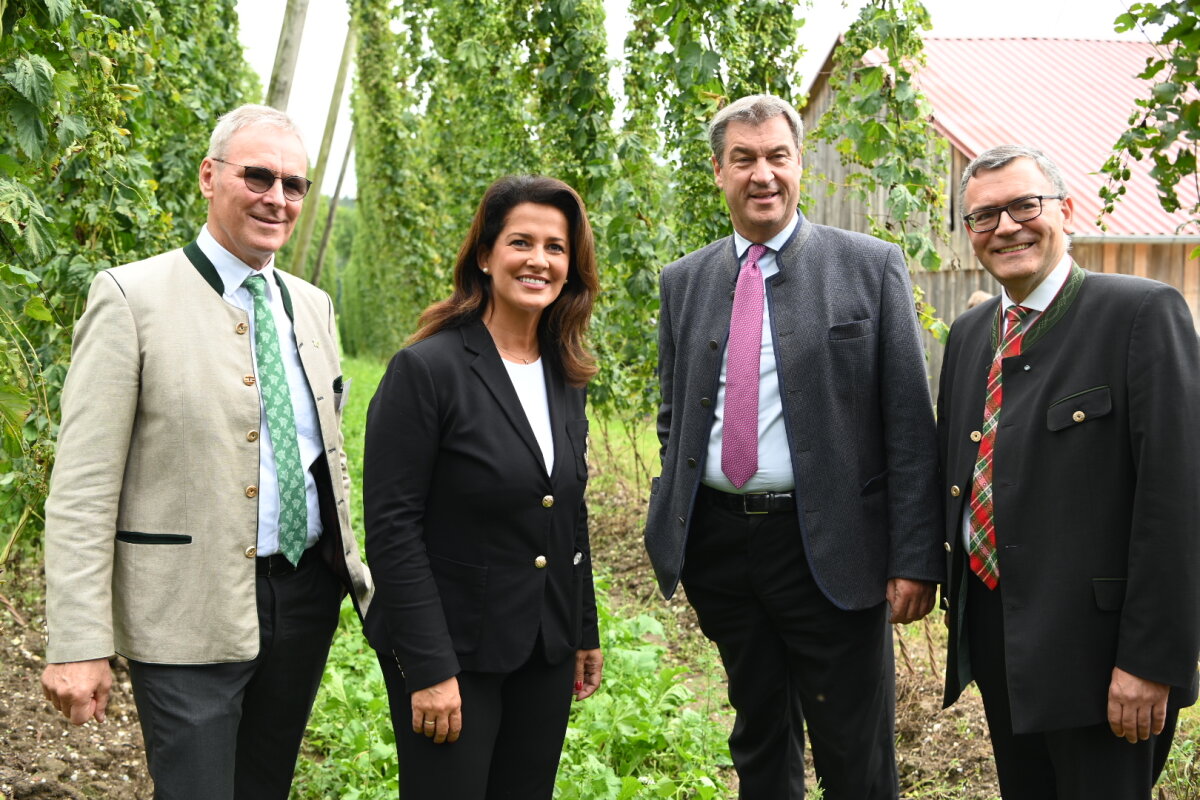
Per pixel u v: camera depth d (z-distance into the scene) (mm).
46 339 4145
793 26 5324
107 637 2209
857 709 2873
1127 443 2322
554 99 6180
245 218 2416
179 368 2332
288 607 2496
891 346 2811
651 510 3168
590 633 2666
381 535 2266
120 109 3916
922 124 4422
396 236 13797
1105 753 2367
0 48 2871
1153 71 3096
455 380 2334
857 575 2799
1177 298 2322
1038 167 2459
